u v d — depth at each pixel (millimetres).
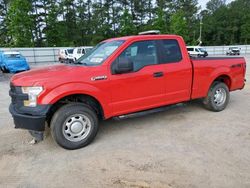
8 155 4164
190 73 5461
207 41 79312
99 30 57250
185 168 3588
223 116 5859
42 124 4016
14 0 41156
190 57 5652
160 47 5102
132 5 62969
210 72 5844
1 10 54562
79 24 56688
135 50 4797
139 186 3213
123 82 4613
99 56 4840
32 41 44188
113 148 4324
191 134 4824
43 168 3738
